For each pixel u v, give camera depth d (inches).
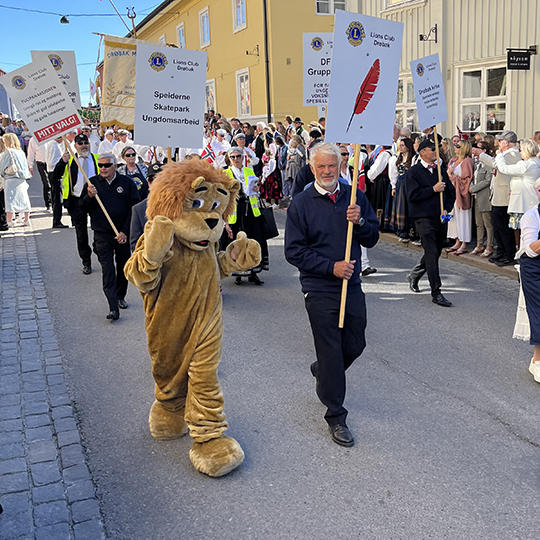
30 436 165.0
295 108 860.0
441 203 273.6
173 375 153.4
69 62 337.7
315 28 850.8
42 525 127.2
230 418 174.1
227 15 950.4
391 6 603.8
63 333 251.9
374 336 240.1
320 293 158.2
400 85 617.3
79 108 343.6
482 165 349.1
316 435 163.6
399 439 160.9
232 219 302.0
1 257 393.4
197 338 145.5
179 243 143.3
